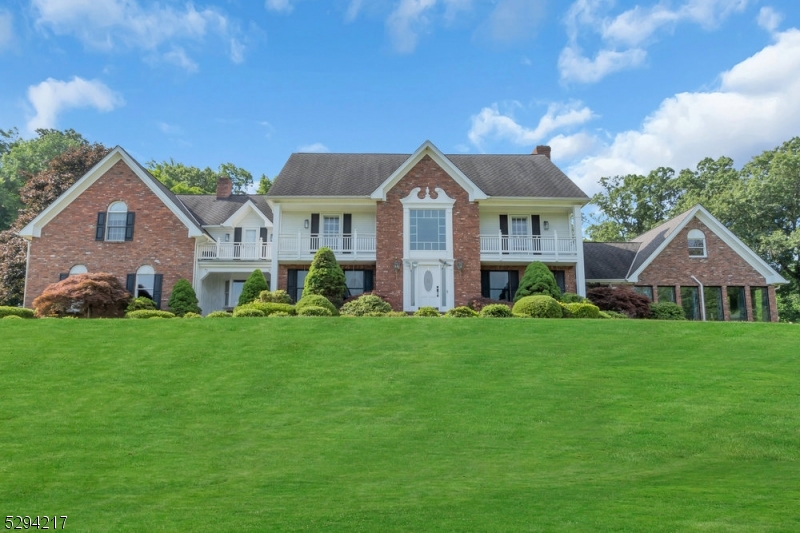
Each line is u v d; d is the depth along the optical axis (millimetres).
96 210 30531
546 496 8836
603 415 12820
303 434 11938
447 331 19125
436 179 30609
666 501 8531
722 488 9133
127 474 9961
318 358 16625
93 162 42469
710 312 31562
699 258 31984
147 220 30484
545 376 15242
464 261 29969
